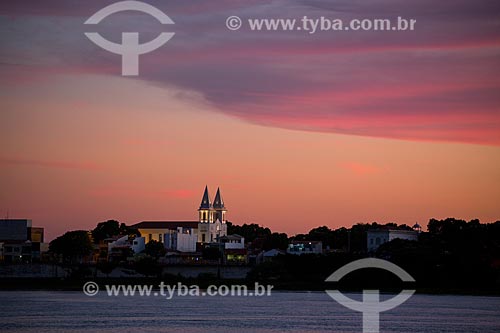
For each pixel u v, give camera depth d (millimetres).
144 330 182500
